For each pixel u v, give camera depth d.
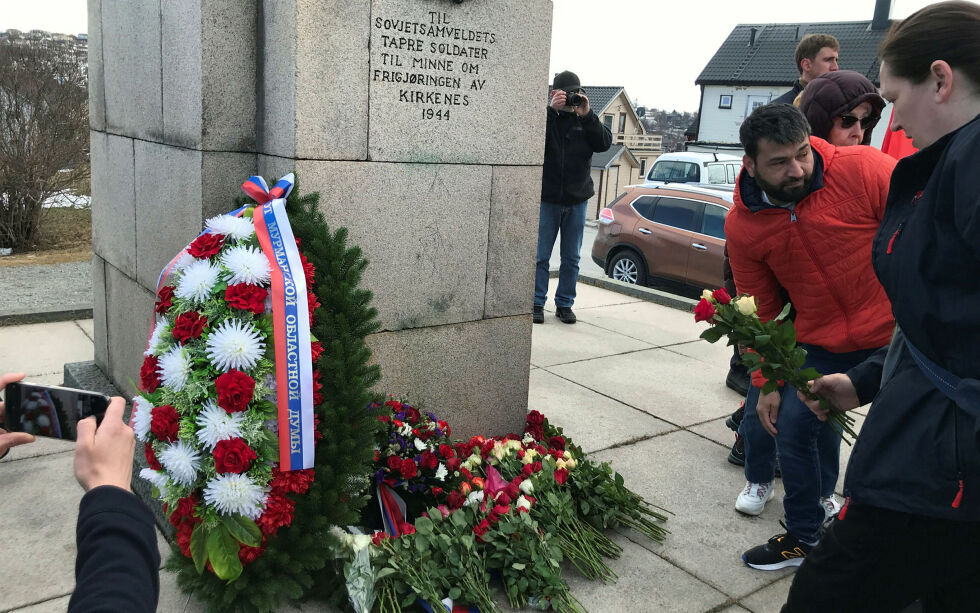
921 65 1.61
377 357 3.38
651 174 13.59
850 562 1.73
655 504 3.56
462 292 3.57
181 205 3.31
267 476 2.46
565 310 6.87
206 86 3.06
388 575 2.63
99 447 1.04
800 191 2.70
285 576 2.55
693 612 2.76
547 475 3.14
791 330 2.17
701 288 9.81
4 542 3.03
